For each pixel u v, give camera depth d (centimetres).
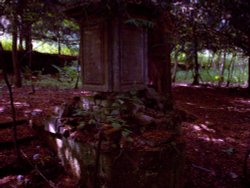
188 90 915
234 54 1119
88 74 271
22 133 327
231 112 631
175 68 1223
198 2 520
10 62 791
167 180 248
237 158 386
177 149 252
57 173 275
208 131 477
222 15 644
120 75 253
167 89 365
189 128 486
